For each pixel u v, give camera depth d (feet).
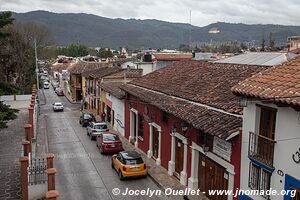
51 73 399.24
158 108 69.31
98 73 150.41
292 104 34.01
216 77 67.31
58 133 108.68
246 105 42.19
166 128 67.67
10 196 52.90
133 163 63.67
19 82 184.65
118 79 132.67
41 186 53.42
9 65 177.27
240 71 64.34
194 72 77.36
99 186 61.00
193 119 52.08
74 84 205.87
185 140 59.21
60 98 227.40
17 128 103.04
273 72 43.42
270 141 38.52
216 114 50.80
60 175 66.69
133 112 89.61
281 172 37.47
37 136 102.83
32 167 55.57
